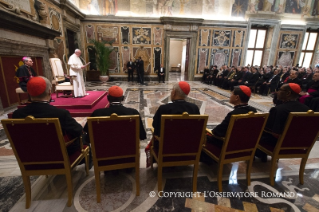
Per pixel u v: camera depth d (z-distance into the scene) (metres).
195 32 10.77
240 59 11.52
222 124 1.96
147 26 10.48
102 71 10.28
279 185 2.03
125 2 10.09
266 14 10.73
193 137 1.71
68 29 8.49
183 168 2.34
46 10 6.36
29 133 1.43
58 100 4.81
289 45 11.56
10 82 4.75
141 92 7.53
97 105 4.72
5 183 2.02
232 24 10.81
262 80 7.66
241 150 1.86
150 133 3.40
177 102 1.88
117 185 2.01
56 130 1.45
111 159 1.71
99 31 10.24
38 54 5.79
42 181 2.06
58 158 1.59
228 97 6.83
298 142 1.90
